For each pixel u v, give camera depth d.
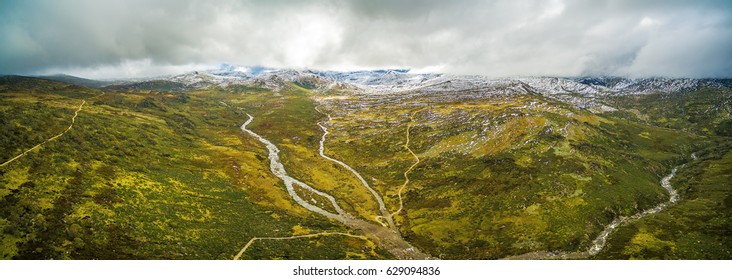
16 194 104.31
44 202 104.19
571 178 182.12
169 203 129.00
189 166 176.75
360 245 126.12
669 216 152.12
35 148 136.25
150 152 179.25
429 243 136.88
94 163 142.12
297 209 156.38
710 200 167.12
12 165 119.19
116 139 178.62
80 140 157.88
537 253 125.94
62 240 89.81
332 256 111.62
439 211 163.38
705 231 133.75
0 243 82.12
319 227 136.12
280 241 118.31
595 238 137.75
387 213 167.75
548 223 144.38
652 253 118.81
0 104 174.75
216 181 165.00
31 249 83.25
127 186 131.50
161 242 102.31
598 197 166.00
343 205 171.12
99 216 106.06
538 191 169.12
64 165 130.50
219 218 128.75
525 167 195.88
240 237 116.56
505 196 167.62
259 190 168.88
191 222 119.88
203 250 103.25
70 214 102.62
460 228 146.88
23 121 158.25
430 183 196.75
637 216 158.50
